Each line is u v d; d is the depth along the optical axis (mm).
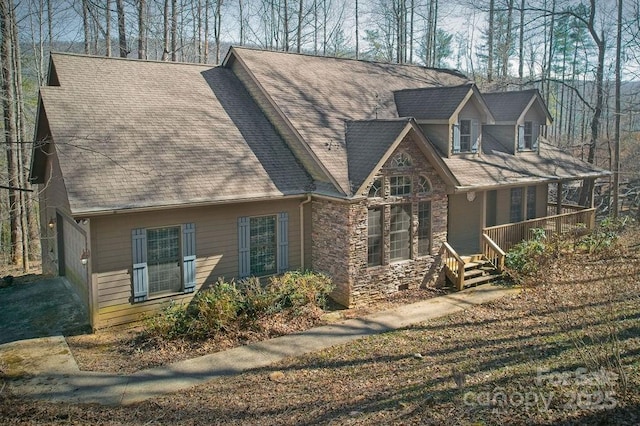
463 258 17250
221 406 9070
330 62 20844
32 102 29062
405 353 11180
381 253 15508
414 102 19359
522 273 16703
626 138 37000
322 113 17406
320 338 12445
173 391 9797
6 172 23781
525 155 21438
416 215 16109
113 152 13719
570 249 18141
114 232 12758
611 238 19219
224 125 16469
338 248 14992
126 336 12617
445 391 8734
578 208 22953
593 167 23172
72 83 15328
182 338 12180
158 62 17844
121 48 24156
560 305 13094
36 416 8672
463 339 11758
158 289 13648
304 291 13828
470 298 15242
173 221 13586
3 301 15383
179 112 16156
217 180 14328
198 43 34625
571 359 9547
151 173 13625
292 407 8844
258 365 10984
